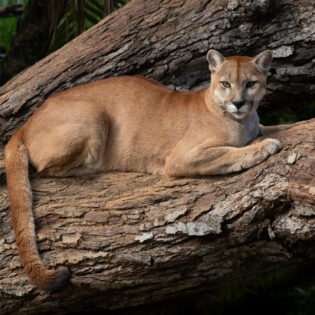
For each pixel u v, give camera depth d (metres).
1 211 7.99
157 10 10.02
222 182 7.57
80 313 8.96
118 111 8.42
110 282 7.60
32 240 7.47
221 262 7.56
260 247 7.35
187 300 10.77
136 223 7.52
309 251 7.28
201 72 10.08
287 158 7.09
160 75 10.10
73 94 8.55
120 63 9.99
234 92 7.92
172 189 7.75
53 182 8.33
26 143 8.40
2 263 7.67
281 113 13.45
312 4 9.57
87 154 8.20
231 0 9.52
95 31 10.25
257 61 8.20
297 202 6.82
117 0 11.13
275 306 11.56
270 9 9.47
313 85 10.08
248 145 7.72
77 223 7.70
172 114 8.35
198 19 9.80
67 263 7.52
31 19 12.14
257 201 7.04
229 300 11.62
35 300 7.76
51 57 10.36
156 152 8.31
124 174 8.42
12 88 10.20
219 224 7.18
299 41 9.59
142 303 8.23
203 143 8.00
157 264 7.42
